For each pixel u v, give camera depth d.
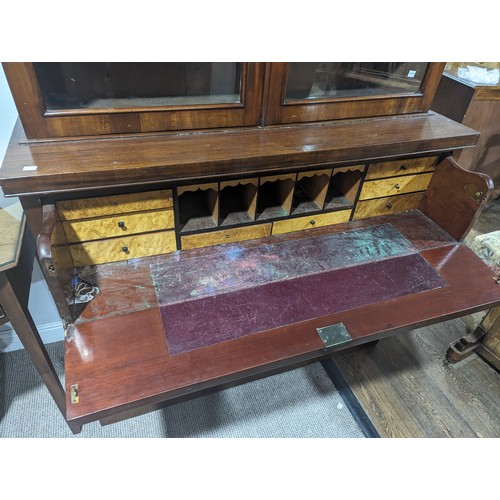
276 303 0.96
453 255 1.17
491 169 2.48
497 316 1.44
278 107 1.05
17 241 0.83
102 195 0.89
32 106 0.84
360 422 1.35
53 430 1.27
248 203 1.12
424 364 1.57
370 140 1.05
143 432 1.30
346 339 0.90
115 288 0.96
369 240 1.21
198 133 1.01
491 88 2.00
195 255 1.08
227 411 1.37
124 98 0.94
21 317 0.86
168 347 0.83
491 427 1.36
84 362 0.79
